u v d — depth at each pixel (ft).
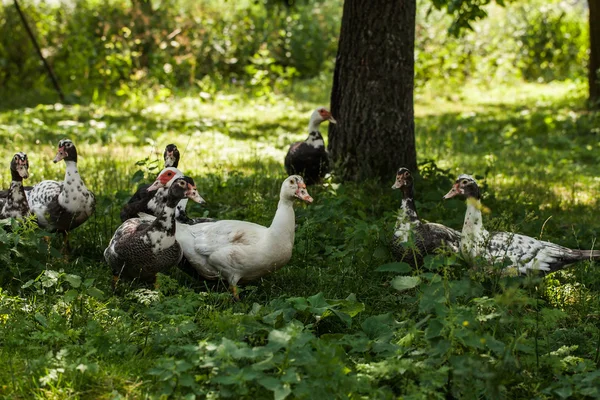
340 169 33.65
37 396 16.12
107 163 38.29
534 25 84.53
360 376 16.34
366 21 33.35
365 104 33.68
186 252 22.81
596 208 33.96
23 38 66.80
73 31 68.13
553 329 20.03
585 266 24.90
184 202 24.27
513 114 60.95
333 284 23.24
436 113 63.41
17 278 22.21
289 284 23.52
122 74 67.31
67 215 24.91
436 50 77.97
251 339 18.04
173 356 17.43
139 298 20.18
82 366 16.58
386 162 33.88
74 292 19.83
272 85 72.38
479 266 20.67
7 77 67.26
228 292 21.79
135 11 69.46
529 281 18.17
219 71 73.10
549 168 42.98
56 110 57.00
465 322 16.66
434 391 16.22
